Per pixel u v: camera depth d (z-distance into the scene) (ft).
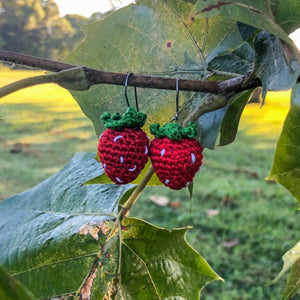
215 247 1.54
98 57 0.52
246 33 0.46
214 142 0.48
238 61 0.50
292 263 0.45
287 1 0.38
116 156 0.40
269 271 1.38
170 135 0.40
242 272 1.39
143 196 2.06
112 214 0.50
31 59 0.37
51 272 0.48
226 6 0.31
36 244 0.48
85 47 0.52
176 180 0.40
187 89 0.41
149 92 0.53
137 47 0.51
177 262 0.47
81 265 0.48
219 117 0.48
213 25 0.49
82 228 0.49
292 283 0.48
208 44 0.50
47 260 0.48
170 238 0.47
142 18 0.50
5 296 0.20
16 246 0.49
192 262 0.47
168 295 0.48
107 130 0.41
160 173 0.41
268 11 0.35
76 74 0.36
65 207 0.52
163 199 1.99
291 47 0.36
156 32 0.50
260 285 1.32
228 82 0.41
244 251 1.50
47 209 0.52
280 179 0.39
